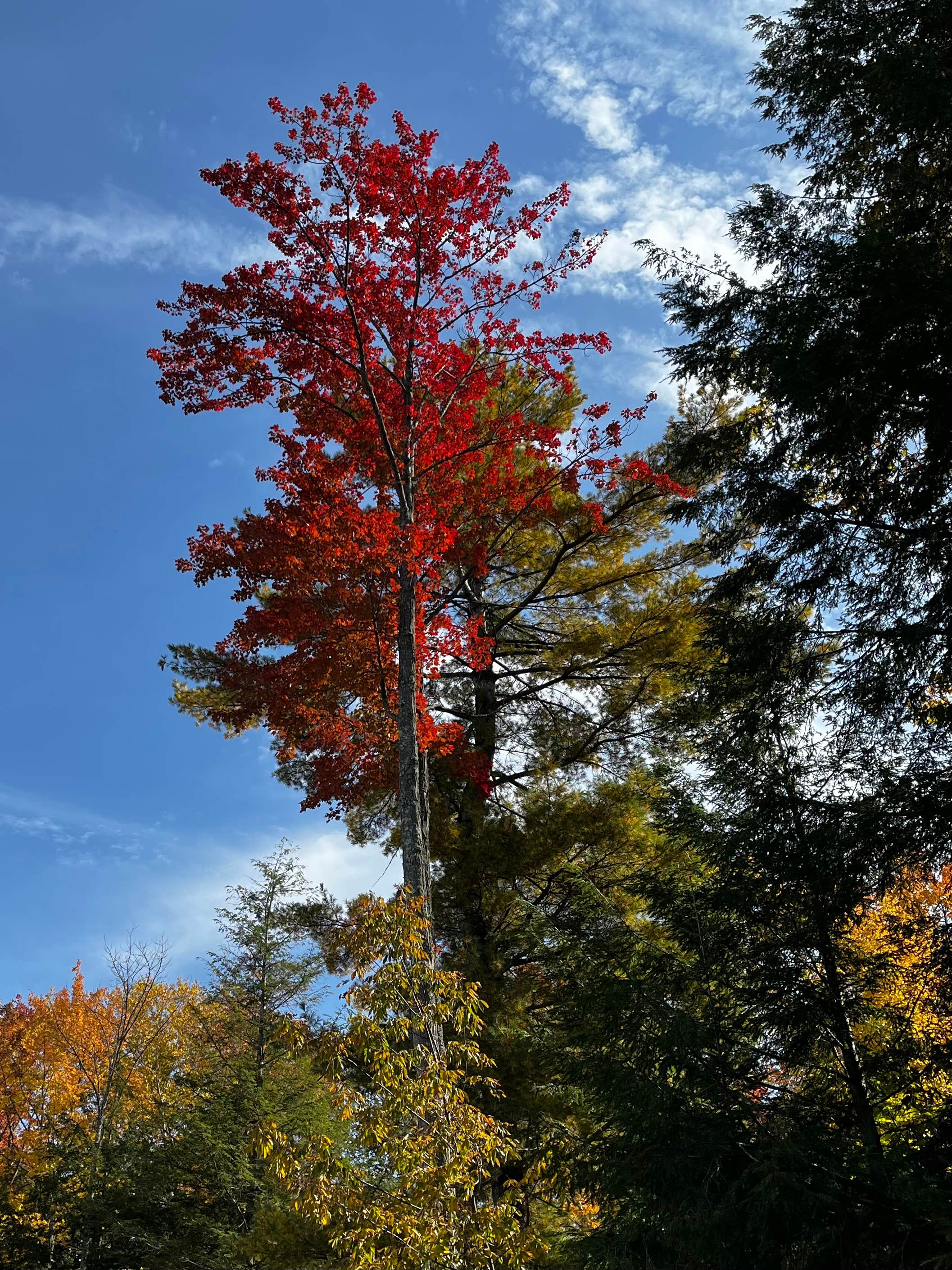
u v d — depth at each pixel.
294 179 10.62
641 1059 8.54
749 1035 8.99
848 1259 6.89
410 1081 6.74
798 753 9.64
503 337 12.00
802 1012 8.75
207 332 10.92
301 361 11.25
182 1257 15.81
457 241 11.24
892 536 9.23
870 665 8.85
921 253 8.40
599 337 12.09
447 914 14.26
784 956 9.05
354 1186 6.28
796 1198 7.02
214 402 11.35
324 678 12.47
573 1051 9.84
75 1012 28.17
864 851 8.13
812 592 9.57
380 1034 7.00
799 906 9.08
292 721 13.02
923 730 8.75
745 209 10.00
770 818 9.12
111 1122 23.94
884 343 8.62
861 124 10.30
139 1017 26.81
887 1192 7.05
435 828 14.48
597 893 11.04
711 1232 7.18
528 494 13.09
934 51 8.82
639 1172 7.89
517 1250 6.20
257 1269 15.07
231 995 19.02
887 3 9.84
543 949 11.18
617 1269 7.63
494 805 15.52
